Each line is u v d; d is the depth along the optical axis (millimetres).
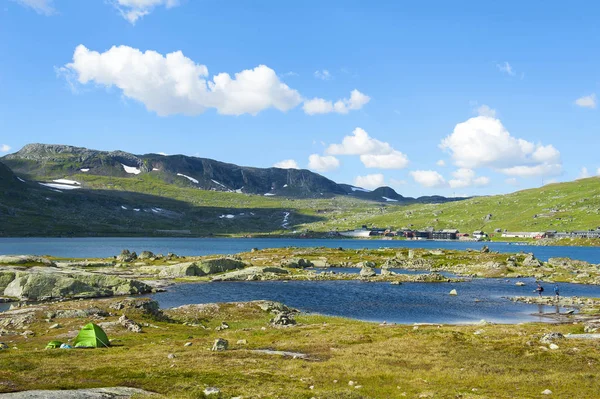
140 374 30562
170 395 25562
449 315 81500
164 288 122312
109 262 173375
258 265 174375
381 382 31047
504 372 33562
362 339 48562
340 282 136000
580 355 37688
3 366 31516
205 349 43250
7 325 59688
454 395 27312
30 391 24547
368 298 103000
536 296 103875
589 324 61438
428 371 34188
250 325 66938
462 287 122812
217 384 28812
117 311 69312
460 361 37125
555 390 28422
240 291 115938
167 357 38031
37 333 54062
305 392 27000
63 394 24094
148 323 63500
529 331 53031
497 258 184375
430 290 117062
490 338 47250
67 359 36344
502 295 107500
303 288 122000
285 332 56156
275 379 30859
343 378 32094
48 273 108000
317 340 48781
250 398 25375
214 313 75500
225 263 162875
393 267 179125
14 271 109500
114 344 47469
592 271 155375
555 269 160375
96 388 26219
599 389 28500
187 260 186875
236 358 38094
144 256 192000
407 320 76750
